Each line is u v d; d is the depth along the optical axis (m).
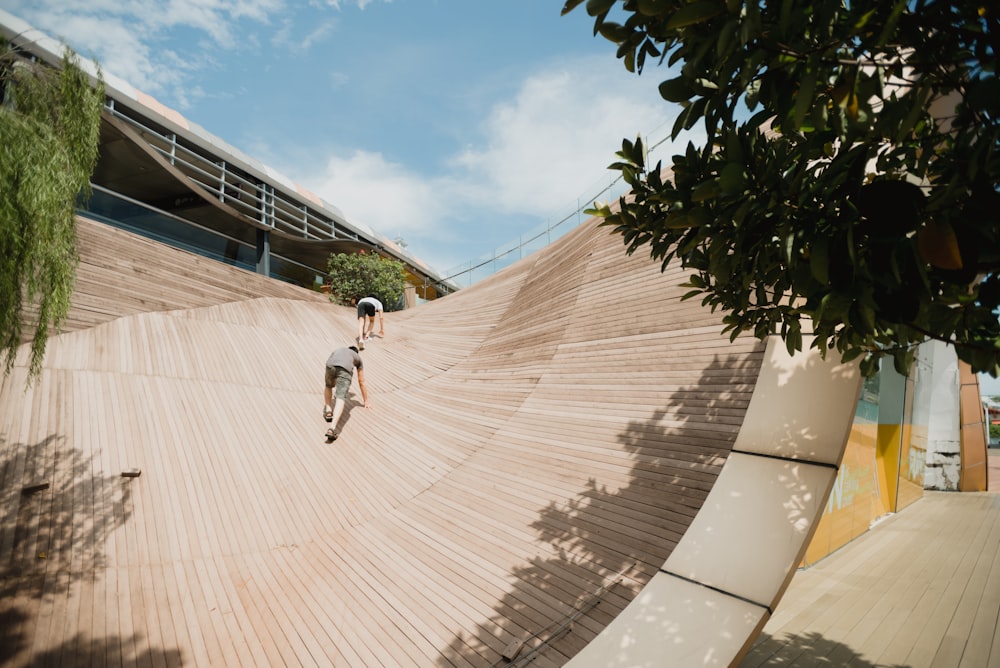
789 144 1.81
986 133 1.32
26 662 2.66
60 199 3.15
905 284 1.44
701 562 2.96
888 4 1.33
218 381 5.97
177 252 7.44
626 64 1.85
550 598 3.16
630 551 3.31
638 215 2.38
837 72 1.53
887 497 8.47
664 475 3.76
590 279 7.04
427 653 2.93
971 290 1.63
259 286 9.02
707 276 2.37
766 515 2.97
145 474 4.33
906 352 2.09
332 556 3.97
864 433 7.00
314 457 5.23
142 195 12.97
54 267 3.26
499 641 2.93
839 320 1.94
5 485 3.77
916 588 4.83
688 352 4.74
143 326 6.44
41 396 4.66
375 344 8.80
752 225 1.70
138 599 3.27
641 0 1.49
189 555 3.75
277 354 7.18
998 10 1.32
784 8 1.26
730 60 1.42
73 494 3.91
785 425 3.29
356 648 3.02
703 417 4.04
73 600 3.13
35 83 3.19
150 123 11.98
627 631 2.77
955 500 9.88
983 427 11.14
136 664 2.81
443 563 3.69
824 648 3.68
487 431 5.48
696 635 2.62
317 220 17.08
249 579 3.65
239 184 14.46
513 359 6.99
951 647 3.66
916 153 1.81
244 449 5.02
